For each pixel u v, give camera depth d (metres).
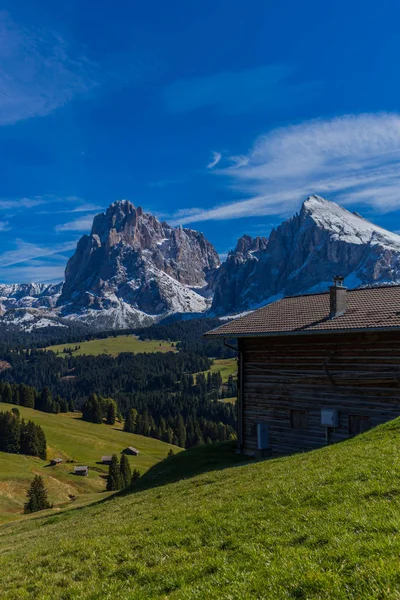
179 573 9.68
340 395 29.95
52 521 27.62
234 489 16.69
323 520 10.38
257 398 34.34
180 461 34.50
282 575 8.05
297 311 34.78
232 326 36.06
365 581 7.09
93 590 10.10
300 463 18.50
